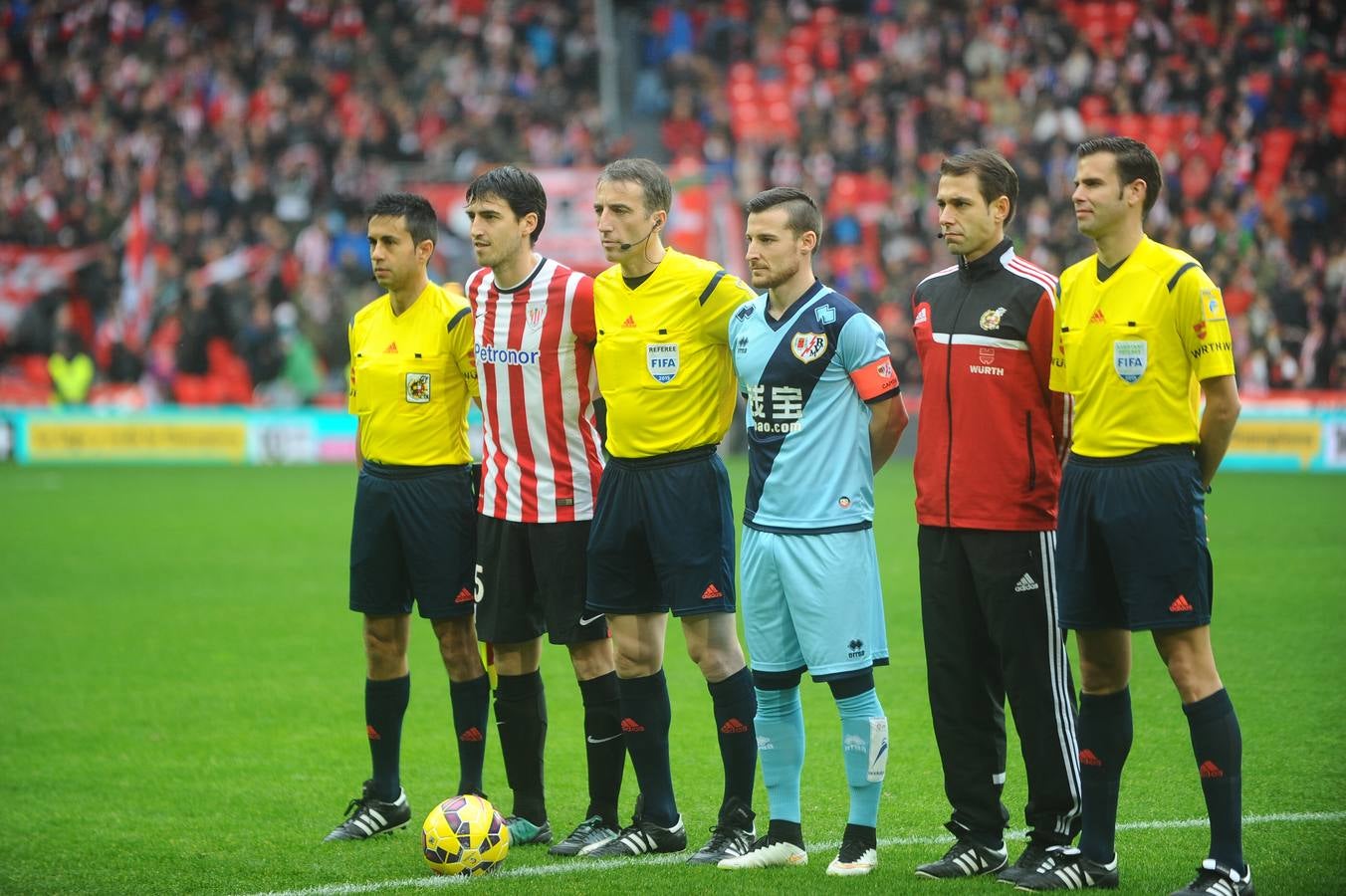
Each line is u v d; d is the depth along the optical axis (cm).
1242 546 2853
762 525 1113
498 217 1178
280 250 5425
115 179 5766
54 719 1666
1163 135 6019
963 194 1063
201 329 5275
